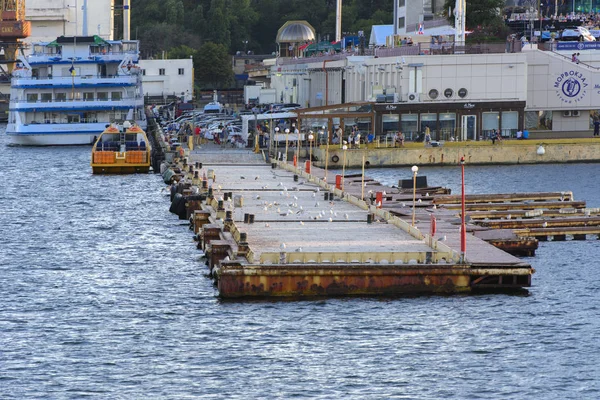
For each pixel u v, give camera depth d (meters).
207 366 139.00
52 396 129.50
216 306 164.38
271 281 167.38
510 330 152.25
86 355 143.25
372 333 151.00
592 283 178.25
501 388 131.62
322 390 131.12
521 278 170.75
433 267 168.75
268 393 130.12
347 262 170.12
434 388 131.75
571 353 143.12
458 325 154.25
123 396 129.50
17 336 151.12
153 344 147.38
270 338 149.25
